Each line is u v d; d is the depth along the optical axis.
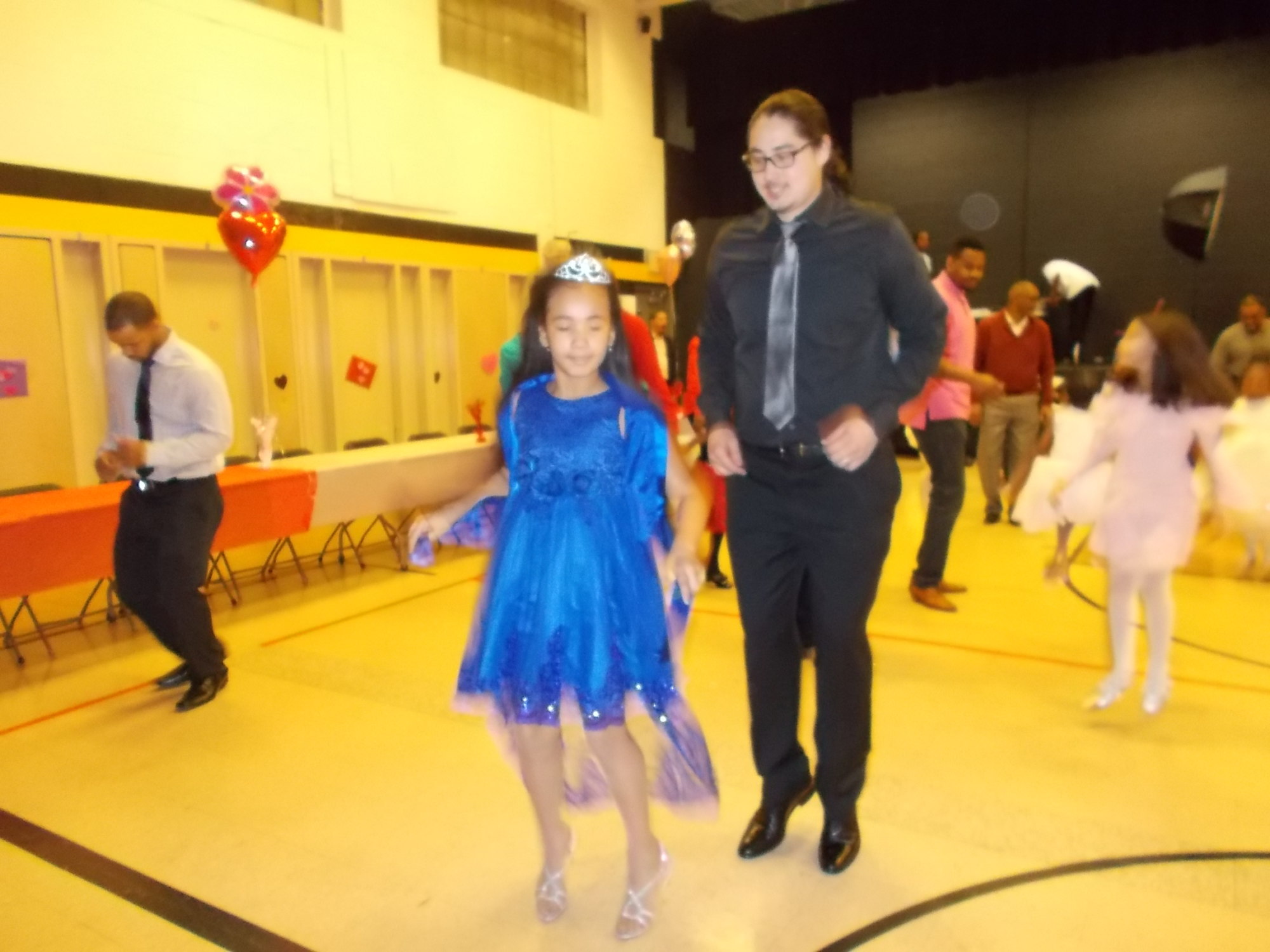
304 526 4.86
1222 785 2.71
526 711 1.92
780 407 2.04
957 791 2.70
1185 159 9.34
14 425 6.16
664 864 2.14
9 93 5.94
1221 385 2.98
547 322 1.96
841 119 11.24
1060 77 9.87
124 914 2.21
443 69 8.81
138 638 4.49
